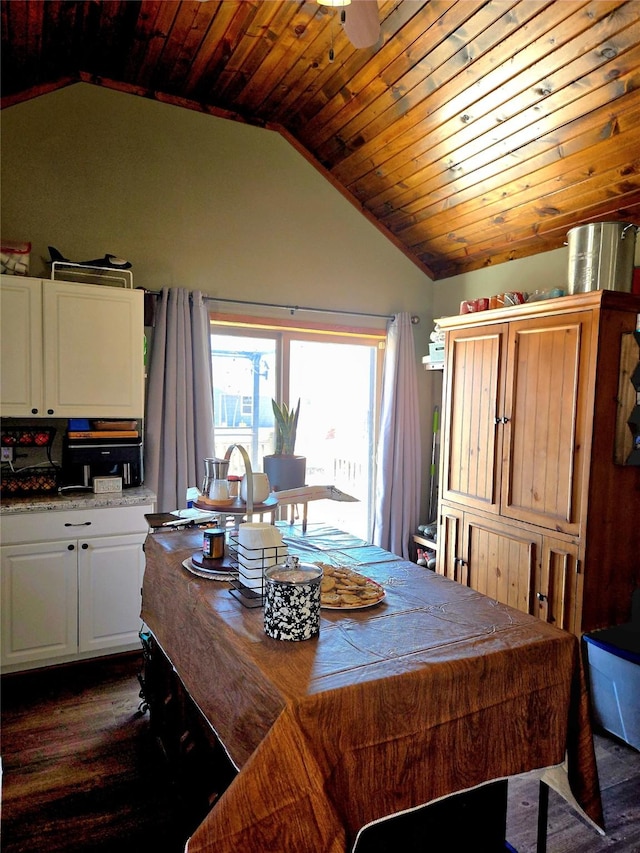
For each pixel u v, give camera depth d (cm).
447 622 145
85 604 286
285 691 106
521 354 299
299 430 414
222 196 362
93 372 302
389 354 421
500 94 271
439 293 439
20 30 252
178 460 341
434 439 445
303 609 130
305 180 389
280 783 99
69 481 312
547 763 134
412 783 115
